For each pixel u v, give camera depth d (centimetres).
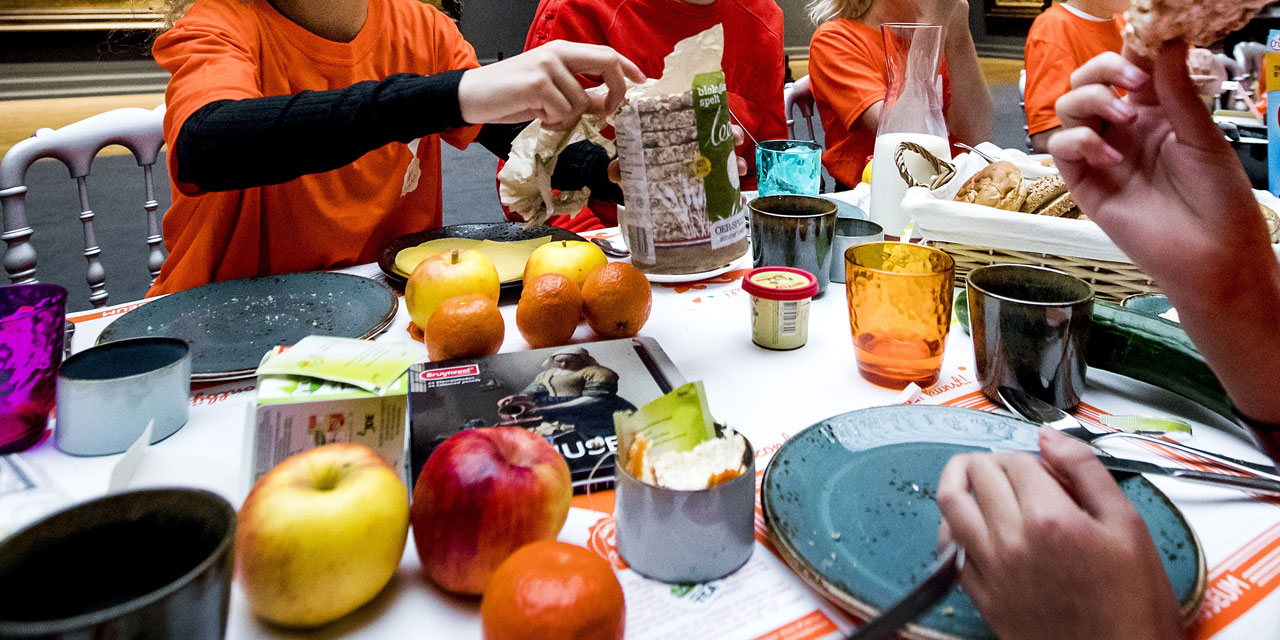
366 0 131
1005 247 84
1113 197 54
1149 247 52
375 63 135
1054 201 85
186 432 61
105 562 31
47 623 24
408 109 84
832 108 213
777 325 77
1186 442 58
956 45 205
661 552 43
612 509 51
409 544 48
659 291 96
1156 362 64
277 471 41
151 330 79
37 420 58
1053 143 55
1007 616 36
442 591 43
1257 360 52
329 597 38
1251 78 230
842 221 104
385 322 81
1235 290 50
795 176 130
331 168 92
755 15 177
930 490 49
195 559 32
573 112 81
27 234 123
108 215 406
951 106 210
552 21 171
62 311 59
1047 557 34
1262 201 94
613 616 35
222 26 112
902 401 67
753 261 99
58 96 719
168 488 32
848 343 81
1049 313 60
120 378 57
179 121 97
